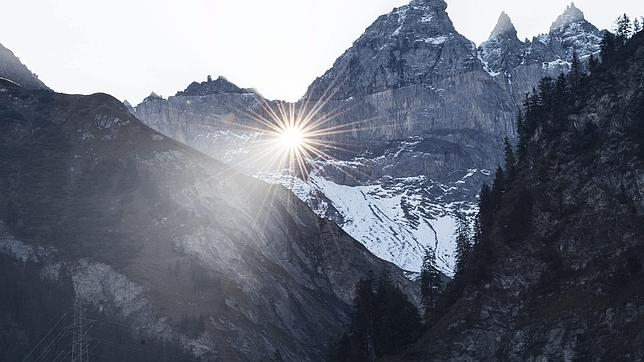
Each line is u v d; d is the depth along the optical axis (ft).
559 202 577.02
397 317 621.72
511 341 532.32
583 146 590.55
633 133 569.64
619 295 508.53
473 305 559.79
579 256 545.85
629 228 537.24
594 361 493.77
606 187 560.61
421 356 555.69
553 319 522.88
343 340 655.35
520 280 556.92
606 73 615.16
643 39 619.67
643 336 481.46
